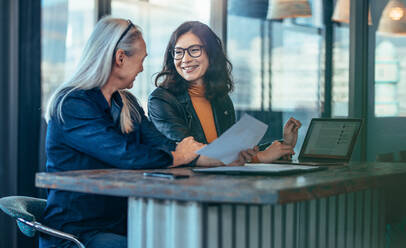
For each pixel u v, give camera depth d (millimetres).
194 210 1138
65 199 1613
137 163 1533
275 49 3148
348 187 1328
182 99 2260
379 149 2738
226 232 1196
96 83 1698
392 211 2176
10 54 3230
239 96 3277
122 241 1539
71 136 1609
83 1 3342
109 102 1777
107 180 1244
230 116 2361
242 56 3285
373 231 1958
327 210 1646
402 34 2666
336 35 2877
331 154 2000
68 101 1633
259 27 3207
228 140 1425
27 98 3254
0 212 3219
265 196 1033
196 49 2244
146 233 1235
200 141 2236
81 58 1724
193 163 1653
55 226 1624
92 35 1729
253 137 1485
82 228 1604
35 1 3273
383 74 2725
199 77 2264
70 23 3340
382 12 2719
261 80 3201
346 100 2844
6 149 3252
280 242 1442
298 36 3035
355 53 2781
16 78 3223
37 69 3275
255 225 1299
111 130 1594
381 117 2738
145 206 1237
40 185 1377
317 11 2953
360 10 2762
